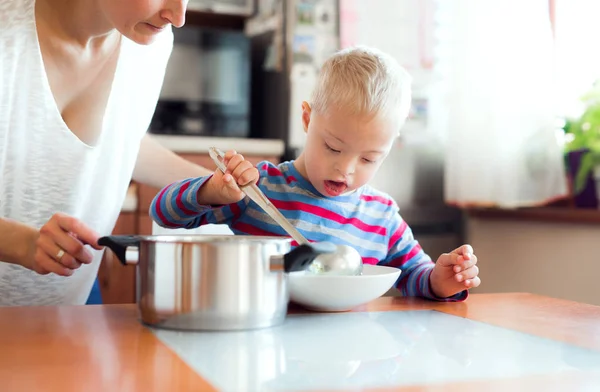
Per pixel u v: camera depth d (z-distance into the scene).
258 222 1.16
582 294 2.02
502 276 2.33
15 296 1.21
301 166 1.19
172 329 0.69
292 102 2.29
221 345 0.62
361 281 0.81
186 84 2.42
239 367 0.54
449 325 0.76
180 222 1.05
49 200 1.15
